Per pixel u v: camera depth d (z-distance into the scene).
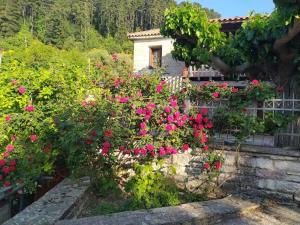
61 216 3.84
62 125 5.08
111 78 6.29
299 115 5.30
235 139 5.56
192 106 5.85
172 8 7.64
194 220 4.07
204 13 7.59
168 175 5.66
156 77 6.12
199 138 5.45
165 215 4.12
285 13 4.97
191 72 14.73
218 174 5.40
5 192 5.55
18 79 5.98
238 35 7.42
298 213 4.64
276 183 5.15
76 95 6.00
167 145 5.31
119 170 5.32
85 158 4.96
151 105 5.20
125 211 4.32
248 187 5.39
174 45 8.26
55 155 5.41
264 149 5.25
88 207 4.76
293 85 6.20
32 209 4.02
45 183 6.14
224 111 5.55
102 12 68.69
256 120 5.39
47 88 5.88
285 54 6.23
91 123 4.86
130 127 5.25
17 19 65.62
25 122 5.53
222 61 7.61
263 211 4.68
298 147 5.29
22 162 5.29
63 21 62.44
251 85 5.50
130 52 57.12
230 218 4.40
